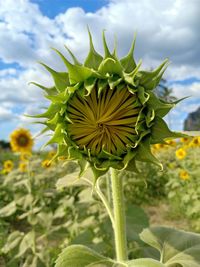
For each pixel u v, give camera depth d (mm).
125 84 190
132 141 194
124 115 192
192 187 1113
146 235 251
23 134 940
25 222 985
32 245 628
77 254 212
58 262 208
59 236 656
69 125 194
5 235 808
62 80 195
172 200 1182
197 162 1319
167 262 231
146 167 1303
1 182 1221
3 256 710
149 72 193
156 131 193
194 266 218
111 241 533
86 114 192
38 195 764
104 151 191
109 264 209
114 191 240
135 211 444
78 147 192
